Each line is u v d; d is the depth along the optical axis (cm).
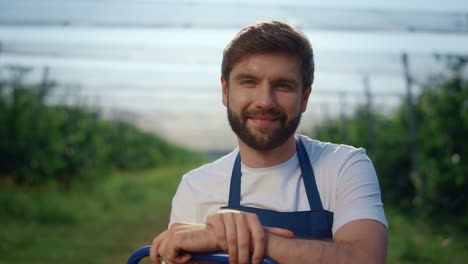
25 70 1155
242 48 149
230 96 154
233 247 125
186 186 177
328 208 155
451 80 933
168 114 2706
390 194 1177
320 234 153
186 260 133
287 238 133
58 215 948
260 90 148
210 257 131
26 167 1198
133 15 673
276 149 159
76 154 1416
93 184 1423
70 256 648
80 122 1489
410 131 1098
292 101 149
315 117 2128
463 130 933
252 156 161
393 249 733
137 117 2892
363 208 143
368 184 149
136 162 2733
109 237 812
